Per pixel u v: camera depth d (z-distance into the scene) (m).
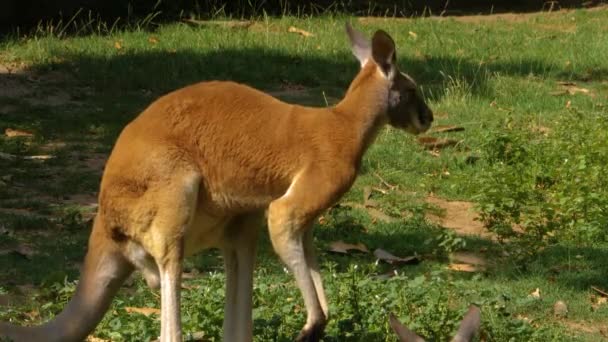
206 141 9.29
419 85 22.47
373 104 9.94
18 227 13.70
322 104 21.00
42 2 25.94
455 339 8.18
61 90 21.08
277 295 11.41
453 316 10.62
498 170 16.31
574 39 27.17
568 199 14.91
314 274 9.75
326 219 14.52
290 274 12.54
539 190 16.06
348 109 9.85
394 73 10.06
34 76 21.83
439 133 19.05
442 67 23.52
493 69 23.80
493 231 14.45
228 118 9.35
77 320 9.38
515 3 32.94
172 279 9.18
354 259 13.32
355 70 23.44
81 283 9.46
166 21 27.44
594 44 26.27
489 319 10.93
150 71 22.38
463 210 15.66
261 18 28.47
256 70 22.91
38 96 20.56
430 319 10.57
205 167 9.32
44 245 13.19
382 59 10.04
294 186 9.44
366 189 15.84
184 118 9.30
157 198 9.12
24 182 15.66
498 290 12.23
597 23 29.44
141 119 9.41
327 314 9.70
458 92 21.53
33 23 25.94
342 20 28.44
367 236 14.07
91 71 22.14
